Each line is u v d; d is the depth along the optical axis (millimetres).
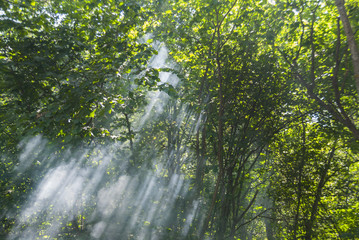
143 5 8023
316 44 7223
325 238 7449
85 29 7105
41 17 5918
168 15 7922
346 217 7254
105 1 7035
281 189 8242
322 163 7934
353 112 7672
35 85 6199
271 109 8508
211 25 7871
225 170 8820
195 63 8797
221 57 8031
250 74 8523
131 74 5934
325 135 7930
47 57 6074
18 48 5988
